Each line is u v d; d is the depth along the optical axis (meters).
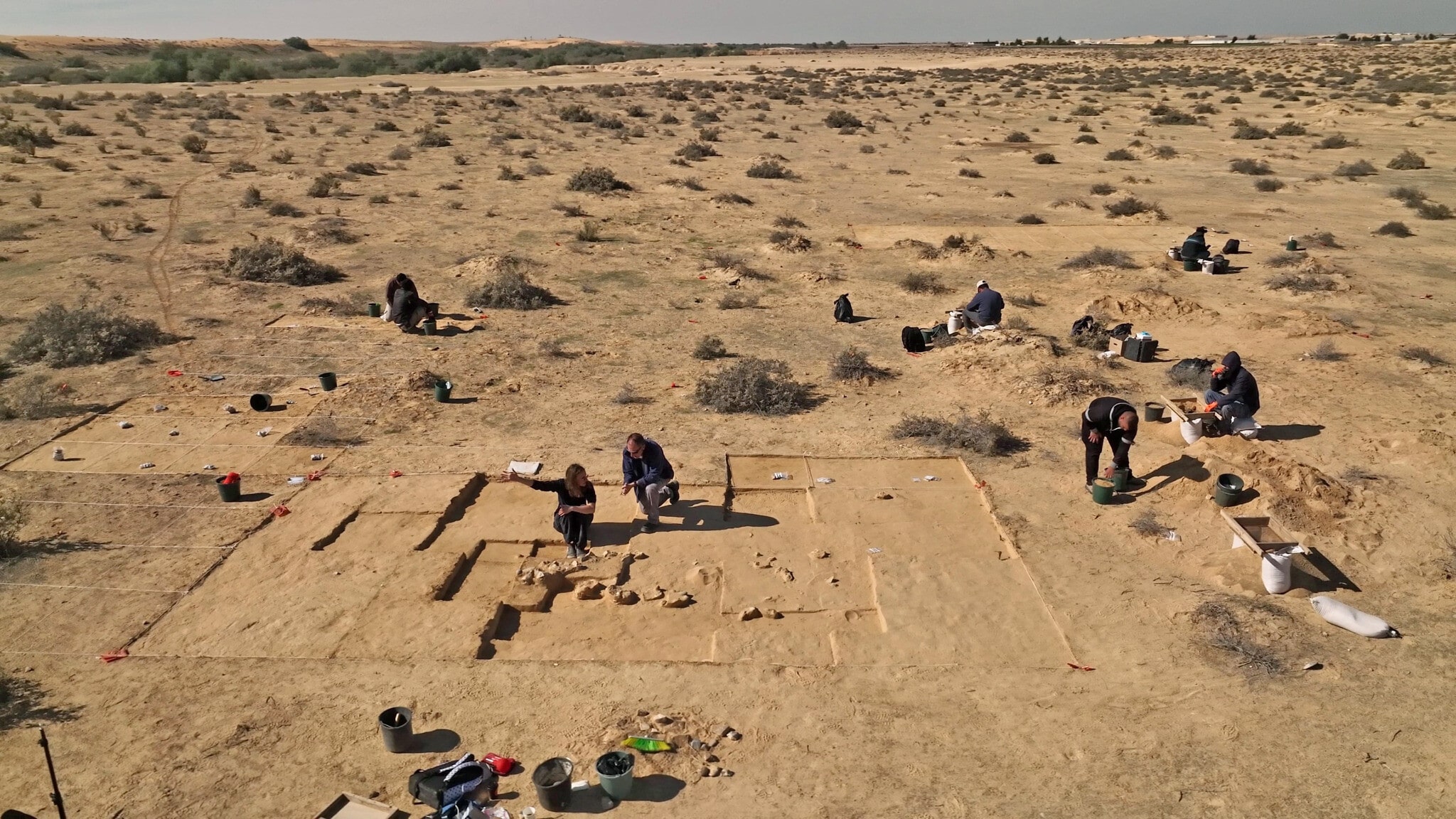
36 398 13.87
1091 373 15.87
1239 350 17.42
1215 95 70.69
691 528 10.86
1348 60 108.25
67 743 7.38
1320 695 8.10
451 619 9.03
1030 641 8.88
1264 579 9.57
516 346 17.27
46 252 23.36
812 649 8.76
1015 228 28.27
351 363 16.20
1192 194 33.59
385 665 8.37
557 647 8.77
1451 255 24.75
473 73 104.25
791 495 11.80
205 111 55.59
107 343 16.45
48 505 11.11
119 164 36.44
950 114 60.88
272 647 8.59
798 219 29.11
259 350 16.78
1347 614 9.00
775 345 17.66
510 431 13.49
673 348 17.34
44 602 9.19
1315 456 12.73
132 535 10.47
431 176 35.69
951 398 15.04
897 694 8.15
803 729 7.71
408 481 11.79
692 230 27.52
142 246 24.30
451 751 7.39
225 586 9.51
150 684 8.08
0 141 39.25
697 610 9.35
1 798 6.82
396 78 92.25
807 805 6.93
